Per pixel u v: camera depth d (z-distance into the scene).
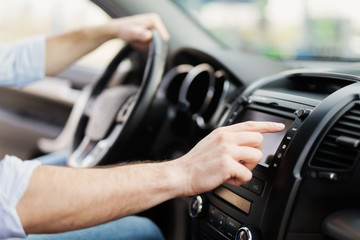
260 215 0.71
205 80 1.11
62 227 0.58
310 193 0.69
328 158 0.69
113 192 0.58
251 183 0.74
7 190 0.56
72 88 1.98
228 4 1.86
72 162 1.19
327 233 0.71
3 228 0.56
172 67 1.25
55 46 1.19
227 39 1.41
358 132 0.68
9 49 1.18
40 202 0.56
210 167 0.58
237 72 1.12
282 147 0.71
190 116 1.11
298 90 0.93
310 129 0.69
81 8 1.80
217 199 0.80
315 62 1.35
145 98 1.01
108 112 1.14
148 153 1.12
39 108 2.07
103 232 0.86
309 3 1.56
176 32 1.31
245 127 0.62
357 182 0.71
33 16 2.12
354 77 0.80
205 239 0.85
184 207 1.15
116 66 1.32
